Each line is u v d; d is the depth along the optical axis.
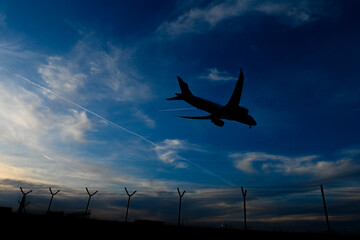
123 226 28.89
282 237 25.38
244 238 24.55
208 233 26.45
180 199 31.08
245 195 28.45
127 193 35.75
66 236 20.73
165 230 27.16
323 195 29.16
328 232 26.08
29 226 24.25
